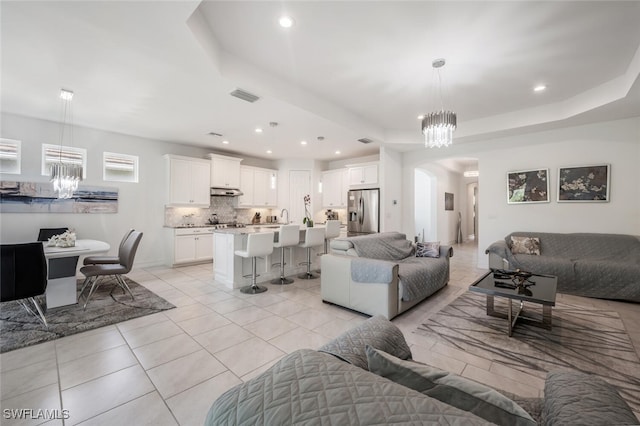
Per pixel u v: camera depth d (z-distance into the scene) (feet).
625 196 13.58
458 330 9.18
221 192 21.21
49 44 7.86
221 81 9.79
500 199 17.11
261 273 14.96
